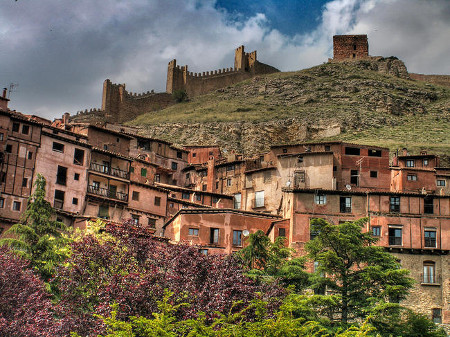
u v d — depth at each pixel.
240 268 60.41
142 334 46.53
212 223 88.44
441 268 79.88
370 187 107.12
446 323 76.56
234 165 120.44
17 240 62.88
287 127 193.88
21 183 87.50
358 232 68.56
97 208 94.44
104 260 56.84
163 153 133.00
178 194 110.19
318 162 105.25
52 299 57.38
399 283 64.00
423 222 82.81
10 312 53.09
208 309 50.66
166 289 50.81
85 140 101.12
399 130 193.62
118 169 98.94
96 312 50.41
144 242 59.16
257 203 109.00
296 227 83.38
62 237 69.00
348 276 65.12
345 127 193.75
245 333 45.41
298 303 58.16
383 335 59.62
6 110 97.19
